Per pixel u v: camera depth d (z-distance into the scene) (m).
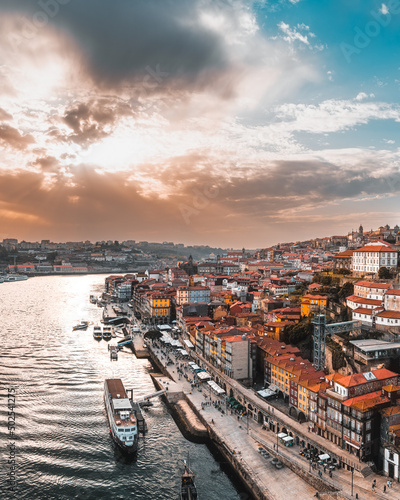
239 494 117.50
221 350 198.12
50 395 179.62
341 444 126.12
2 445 137.62
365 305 194.50
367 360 156.62
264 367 185.50
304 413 144.88
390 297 184.12
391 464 114.88
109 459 133.12
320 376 151.25
